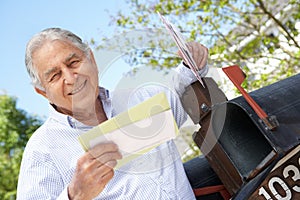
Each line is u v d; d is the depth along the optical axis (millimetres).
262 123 1745
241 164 1866
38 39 1864
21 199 1909
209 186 2109
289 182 1771
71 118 1970
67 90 1828
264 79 4586
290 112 1807
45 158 1947
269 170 1710
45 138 1979
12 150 8953
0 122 9031
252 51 4828
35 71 1877
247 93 1822
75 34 1895
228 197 2021
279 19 4957
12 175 8641
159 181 1926
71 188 1661
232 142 1900
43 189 1900
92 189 1638
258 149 1849
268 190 1766
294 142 1681
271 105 1834
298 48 4617
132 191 1924
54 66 1816
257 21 5027
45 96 2002
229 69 1864
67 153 1948
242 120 1905
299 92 1916
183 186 1959
